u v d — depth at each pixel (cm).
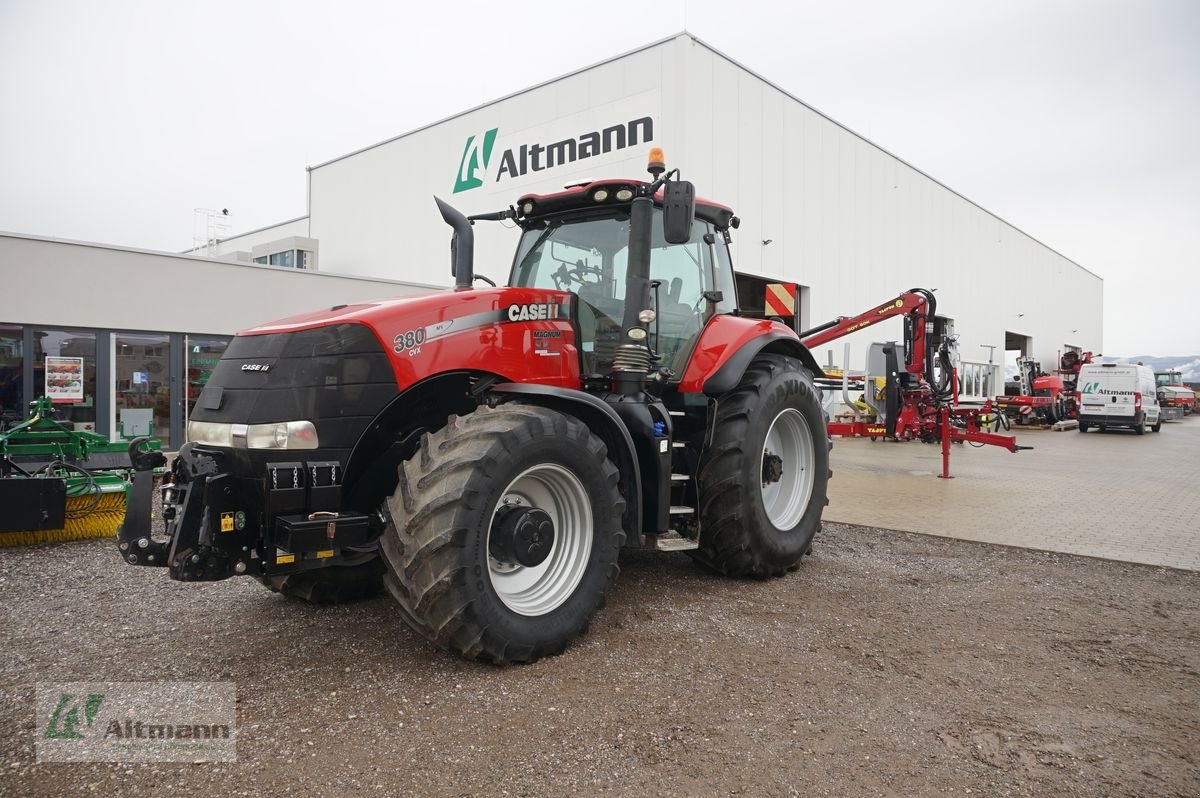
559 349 417
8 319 1148
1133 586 496
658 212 487
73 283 1200
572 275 485
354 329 345
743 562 484
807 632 399
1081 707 312
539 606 361
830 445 559
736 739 281
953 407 1205
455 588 324
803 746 276
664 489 425
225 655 362
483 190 1931
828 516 746
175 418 1307
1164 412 3750
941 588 488
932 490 937
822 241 1952
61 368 1199
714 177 1594
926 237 2484
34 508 542
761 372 503
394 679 333
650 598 458
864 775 257
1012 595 473
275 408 338
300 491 323
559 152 1738
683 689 325
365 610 433
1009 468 1201
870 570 534
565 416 370
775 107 1769
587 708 305
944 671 348
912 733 287
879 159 2202
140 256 1261
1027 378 2700
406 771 256
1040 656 368
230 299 1356
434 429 395
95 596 459
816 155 1919
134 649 370
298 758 264
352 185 2361
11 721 293
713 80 1588
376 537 354
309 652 366
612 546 384
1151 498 873
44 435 638
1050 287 3631
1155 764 266
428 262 2114
